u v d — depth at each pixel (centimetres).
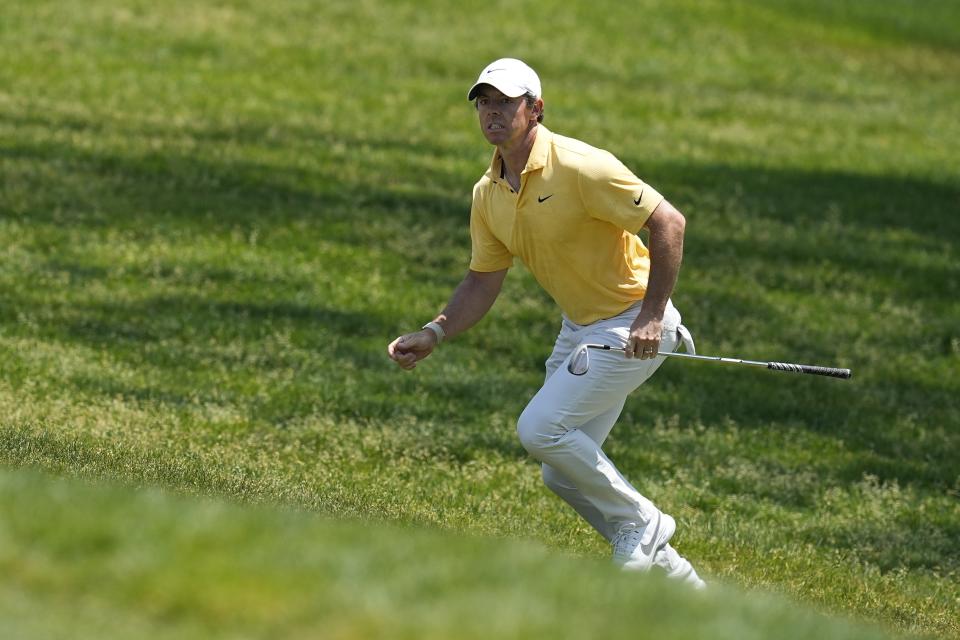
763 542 2878
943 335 5041
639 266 2191
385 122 7412
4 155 5841
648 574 1652
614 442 3594
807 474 3488
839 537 3044
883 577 2755
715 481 3378
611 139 7669
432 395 3819
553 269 2156
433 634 1270
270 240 5200
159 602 1296
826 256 5884
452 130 7400
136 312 4272
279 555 1414
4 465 2223
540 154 2086
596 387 2130
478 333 4503
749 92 9562
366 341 4281
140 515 1487
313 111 7462
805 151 8006
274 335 4206
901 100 9956
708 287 5303
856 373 4528
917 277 5728
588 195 2069
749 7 11962
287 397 3619
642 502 2170
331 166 6328
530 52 9694
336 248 5212
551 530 2648
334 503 2430
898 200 7012
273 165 6212
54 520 1430
